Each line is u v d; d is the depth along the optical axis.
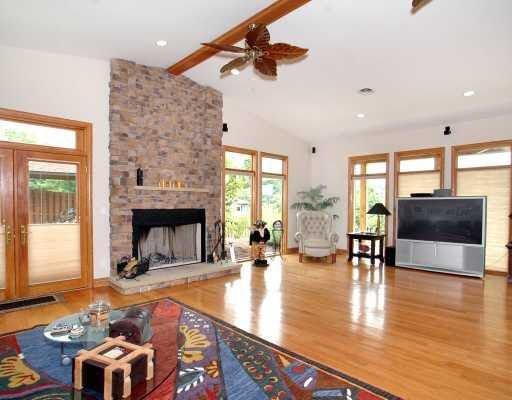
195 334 3.11
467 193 6.16
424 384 2.34
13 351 2.73
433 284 5.09
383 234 6.90
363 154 7.59
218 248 6.09
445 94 5.13
